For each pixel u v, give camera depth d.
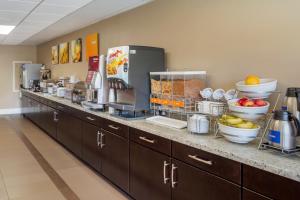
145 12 3.96
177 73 3.00
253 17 2.48
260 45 2.43
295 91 1.93
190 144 2.18
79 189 3.41
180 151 2.30
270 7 2.33
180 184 2.31
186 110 2.86
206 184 2.06
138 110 3.30
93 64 4.34
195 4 3.10
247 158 1.74
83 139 4.24
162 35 3.63
